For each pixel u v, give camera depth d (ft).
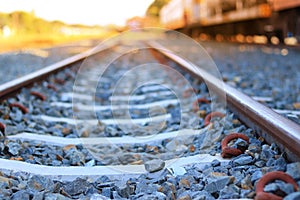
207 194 4.45
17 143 6.64
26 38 57.57
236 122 7.63
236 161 5.27
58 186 4.85
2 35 59.16
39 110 10.44
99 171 5.63
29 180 4.93
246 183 4.47
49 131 8.41
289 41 28.58
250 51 32.55
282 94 13.03
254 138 6.24
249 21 38.06
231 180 4.55
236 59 26.61
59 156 6.32
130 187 4.91
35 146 6.89
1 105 9.56
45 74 15.12
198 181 5.05
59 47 41.45
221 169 5.16
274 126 5.49
